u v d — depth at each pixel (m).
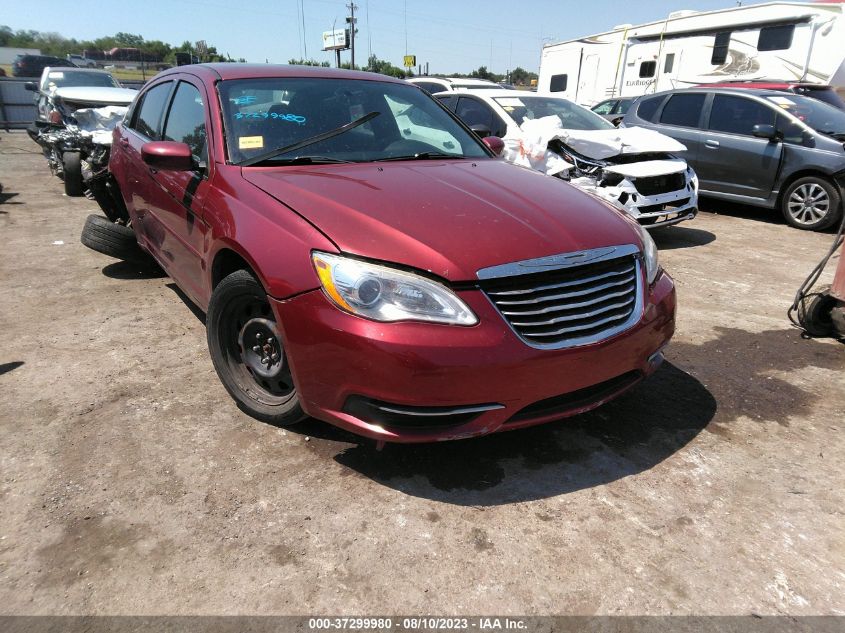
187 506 2.40
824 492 2.58
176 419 3.00
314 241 2.41
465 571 2.13
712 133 8.26
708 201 9.62
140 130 4.58
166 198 3.69
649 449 2.86
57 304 4.54
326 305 2.31
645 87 14.27
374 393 2.25
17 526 2.28
